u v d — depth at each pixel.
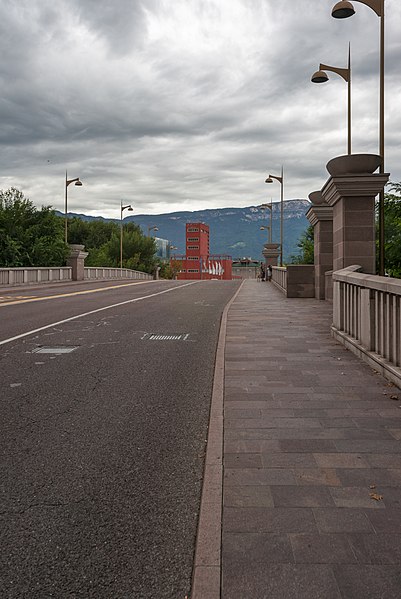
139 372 8.20
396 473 4.02
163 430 5.41
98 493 3.95
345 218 14.34
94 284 41.34
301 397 6.20
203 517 3.39
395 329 6.89
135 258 93.88
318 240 21.77
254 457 4.38
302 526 3.26
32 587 2.82
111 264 83.94
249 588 2.68
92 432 5.36
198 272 166.25
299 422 5.27
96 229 105.56
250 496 3.68
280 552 2.98
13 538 3.31
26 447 4.94
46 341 11.34
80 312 17.67
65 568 2.99
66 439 5.15
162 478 4.22
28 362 9.02
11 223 51.88
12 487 4.06
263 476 4.00
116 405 6.34
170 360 9.17
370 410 5.65
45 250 51.56
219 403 5.98
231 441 4.76
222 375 7.36
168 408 6.21
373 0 12.21
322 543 3.06
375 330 7.95
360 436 4.84
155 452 4.80
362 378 7.11
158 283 44.19
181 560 3.05
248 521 3.33
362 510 3.45
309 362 8.23
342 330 10.35
